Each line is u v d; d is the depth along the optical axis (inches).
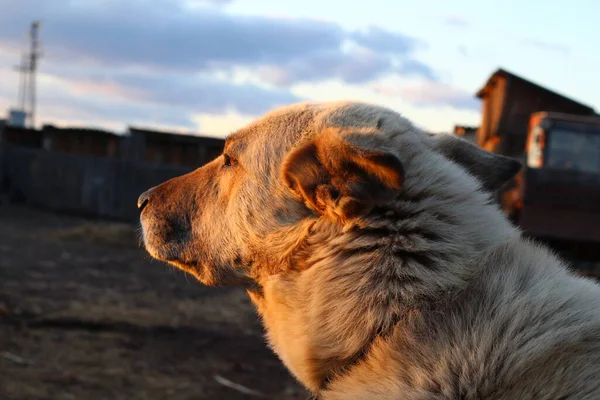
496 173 108.5
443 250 87.9
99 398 222.8
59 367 251.1
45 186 877.8
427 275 86.6
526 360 79.2
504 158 109.4
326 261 92.0
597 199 385.4
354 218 90.0
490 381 79.0
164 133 837.2
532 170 387.9
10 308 329.7
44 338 286.7
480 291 85.9
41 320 313.4
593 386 75.9
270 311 102.8
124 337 296.8
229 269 107.9
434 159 95.7
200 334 308.5
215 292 409.1
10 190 913.5
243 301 386.0
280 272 98.1
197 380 247.1
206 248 111.0
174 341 296.0
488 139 697.6
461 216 91.0
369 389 83.8
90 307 344.8
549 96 642.2
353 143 84.7
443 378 80.6
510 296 84.7
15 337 284.5
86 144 930.7
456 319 84.0
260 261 101.7
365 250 89.7
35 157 894.4
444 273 86.9
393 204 89.4
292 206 98.0
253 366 266.8
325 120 101.7
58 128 931.3
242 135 109.0
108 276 442.0
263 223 100.8
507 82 647.8
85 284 408.2
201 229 112.2
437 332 83.8
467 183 95.2
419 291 86.1
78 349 275.1
